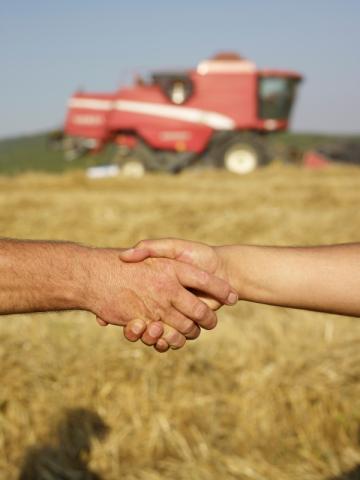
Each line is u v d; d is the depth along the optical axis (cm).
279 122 1606
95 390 339
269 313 432
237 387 349
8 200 894
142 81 1648
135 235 683
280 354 370
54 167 3341
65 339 379
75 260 155
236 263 164
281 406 340
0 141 5450
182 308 162
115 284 159
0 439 315
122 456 320
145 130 1597
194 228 710
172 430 327
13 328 391
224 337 388
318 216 744
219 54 1608
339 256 157
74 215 754
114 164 1722
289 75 1583
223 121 1585
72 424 327
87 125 1692
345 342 380
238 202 897
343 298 154
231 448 325
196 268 162
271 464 319
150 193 1118
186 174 1444
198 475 310
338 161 1716
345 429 336
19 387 333
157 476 309
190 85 1586
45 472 310
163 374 348
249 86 1586
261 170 1465
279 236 671
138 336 164
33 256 150
